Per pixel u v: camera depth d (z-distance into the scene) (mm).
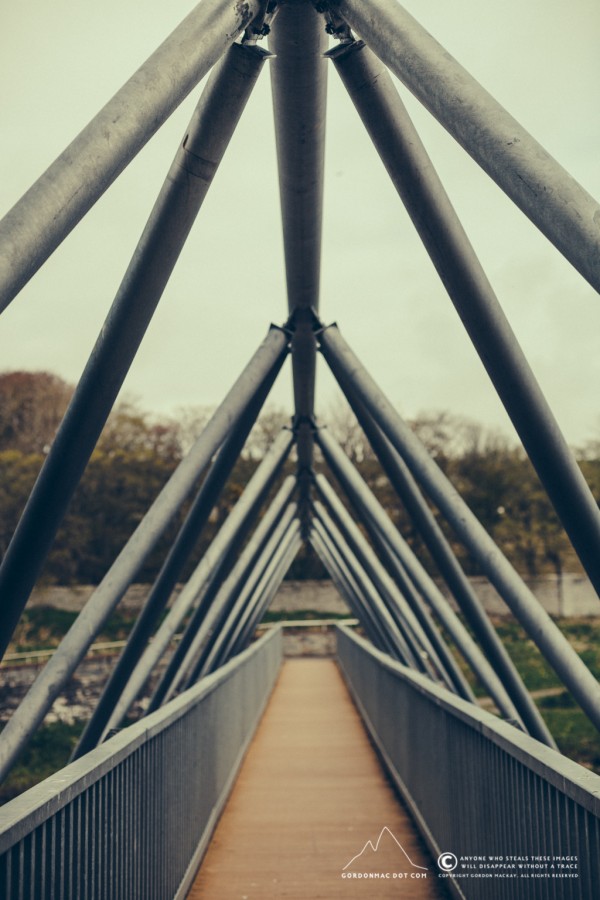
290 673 26438
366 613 19859
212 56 3428
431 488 5863
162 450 49156
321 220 5898
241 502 9508
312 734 13438
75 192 2951
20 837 2551
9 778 25094
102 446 46312
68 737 27938
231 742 9211
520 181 2928
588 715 5402
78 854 3189
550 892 3316
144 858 4316
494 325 4285
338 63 4117
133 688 8383
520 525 44094
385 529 9422
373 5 3512
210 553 9141
